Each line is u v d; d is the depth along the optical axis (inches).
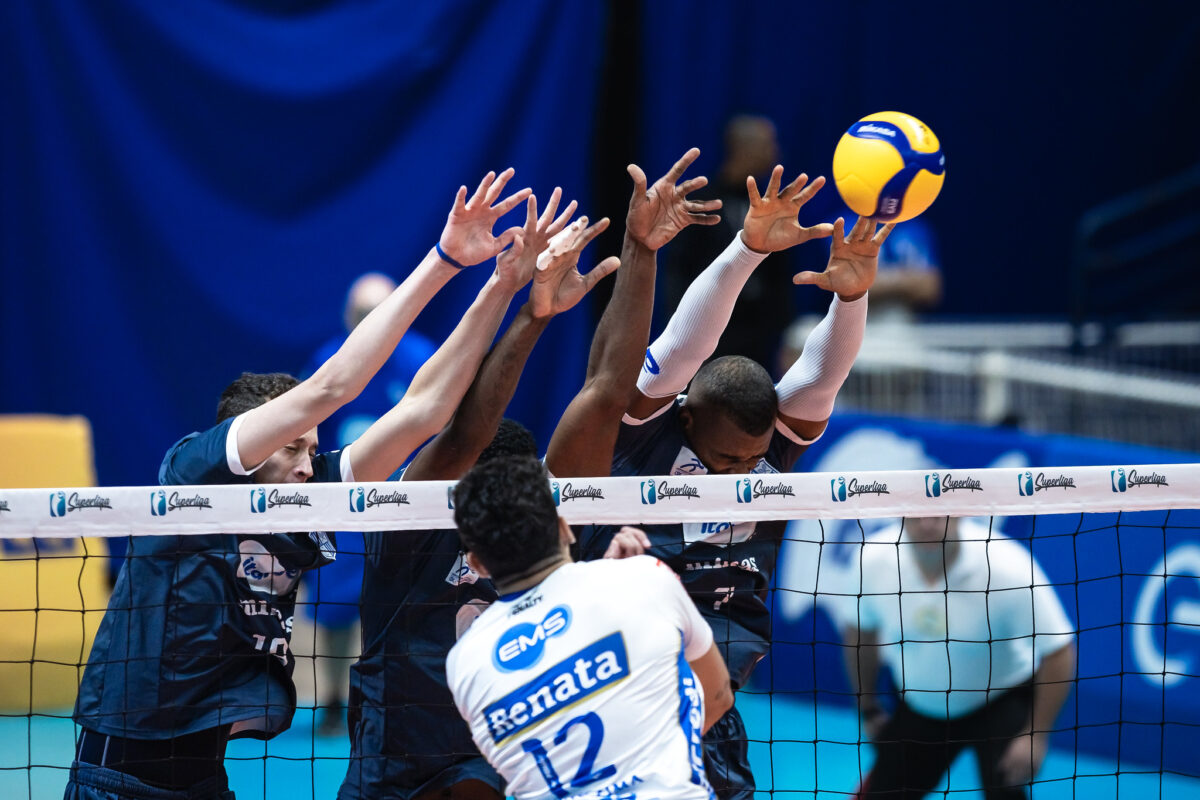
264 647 496.1
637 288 477.1
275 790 852.6
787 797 874.1
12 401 1238.9
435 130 1289.4
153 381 1266.0
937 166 474.0
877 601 792.9
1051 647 729.0
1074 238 1627.7
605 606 398.6
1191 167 1657.2
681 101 1363.2
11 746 924.0
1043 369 1253.7
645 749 385.1
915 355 1277.1
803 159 1448.1
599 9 1321.4
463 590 498.0
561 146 1315.2
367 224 1289.4
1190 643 919.7
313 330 1290.6
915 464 1098.1
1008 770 731.4
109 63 1229.1
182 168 1253.1
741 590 525.7
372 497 473.1
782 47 1423.5
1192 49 1631.4
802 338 1274.6
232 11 1253.1
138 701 479.2
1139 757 948.0
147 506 468.1
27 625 1019.9
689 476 486.6
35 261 1235.9
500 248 468.8
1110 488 510.6
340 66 1273.4
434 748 493.4
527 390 1328.7
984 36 1549.0
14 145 1221.1
